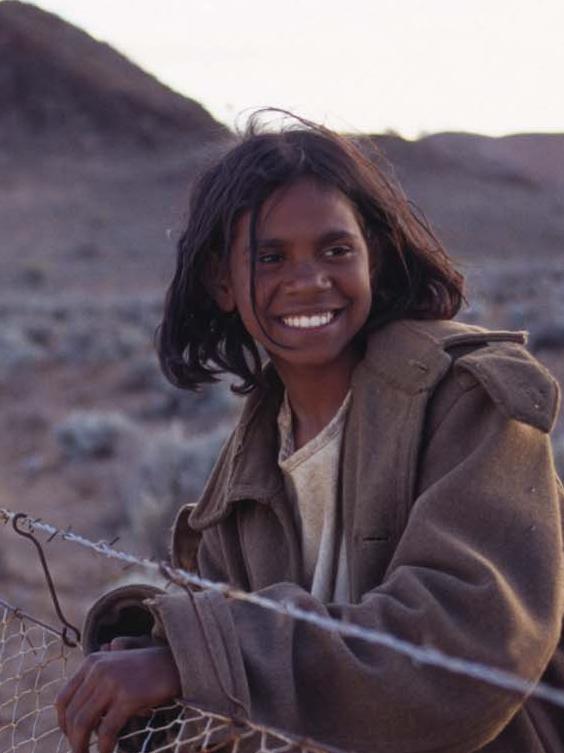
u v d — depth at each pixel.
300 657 2.38
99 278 66.06
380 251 2.96
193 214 2.96
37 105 126.25
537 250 86.00
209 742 2.35
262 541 2.97
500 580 2.38
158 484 14.70
